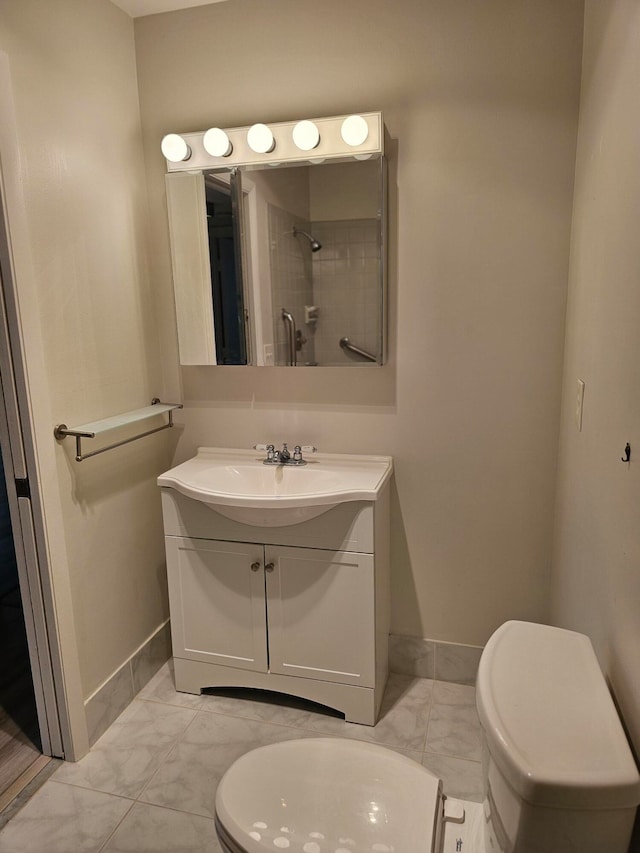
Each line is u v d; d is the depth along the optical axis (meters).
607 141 1.37
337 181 2.04
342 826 1.12
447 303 2.04
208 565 2.08
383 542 2.08
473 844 1.19
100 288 1.98
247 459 2.27
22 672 2.42
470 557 2.18
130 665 2.17
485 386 2.06
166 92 2.16
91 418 1.96
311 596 2.00
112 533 2.07
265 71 2.06
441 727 2.01
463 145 1.94
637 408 1.03
